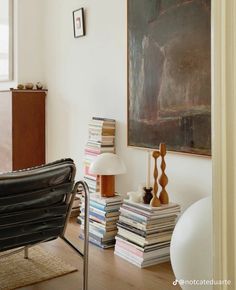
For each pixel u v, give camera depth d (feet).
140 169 9.73
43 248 8.93
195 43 7.98
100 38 10.99
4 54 14.25
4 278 7.29
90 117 11.56
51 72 13.37
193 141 8.14
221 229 2.41
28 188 5.86
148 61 9.21
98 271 7.72
